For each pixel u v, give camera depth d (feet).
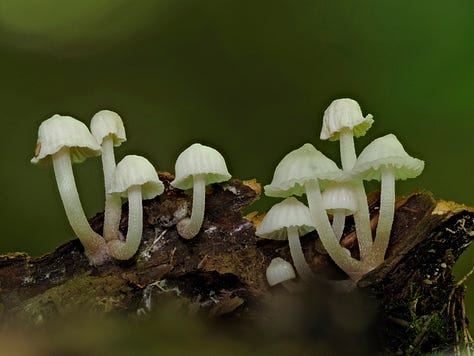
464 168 0.71
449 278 0.53
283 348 0.53
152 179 0.53
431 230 0.52
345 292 0.53
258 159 0.75
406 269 0.52
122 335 0.53
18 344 0.52
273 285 0.53
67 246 0.55
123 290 0.53
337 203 0.52
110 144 0.55
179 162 0.53
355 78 0.75
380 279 0.52
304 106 0.76
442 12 0.75
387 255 0.54
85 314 0.53
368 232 0.53
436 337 0.52
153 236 0.55
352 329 0.53
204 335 0.53
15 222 0.74
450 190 0.71
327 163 0.52
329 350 0.53
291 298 0.53
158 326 0.53
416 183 0.72
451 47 0.74
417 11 0.75
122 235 0.55
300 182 0.52
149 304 0.53
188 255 0.54
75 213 0.53
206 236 0.55
